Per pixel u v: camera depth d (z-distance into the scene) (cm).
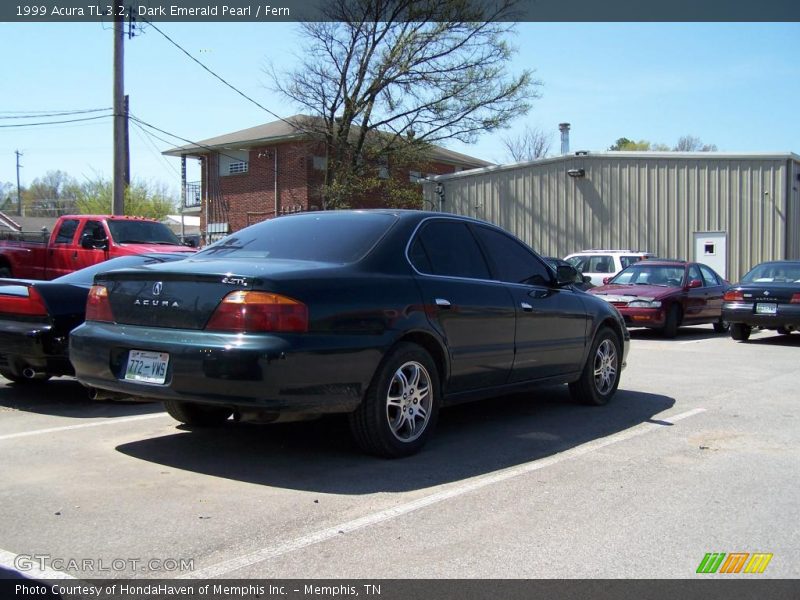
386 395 504
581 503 443
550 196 2581
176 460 518
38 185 8188
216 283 459
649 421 672
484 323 583
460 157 4109
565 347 682
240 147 3222
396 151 2812
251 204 3244
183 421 598
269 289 450
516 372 627
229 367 437
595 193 2486
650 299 1455
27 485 459
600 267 1900
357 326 482
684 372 994
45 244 1466
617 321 764
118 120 1662
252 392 439
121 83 1661
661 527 406
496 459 536
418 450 539
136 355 484
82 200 4762
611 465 524
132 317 495
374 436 507
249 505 428
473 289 579
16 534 381
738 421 673
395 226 554
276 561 353
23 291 669
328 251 528
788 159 2189
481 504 438
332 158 2855
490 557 362
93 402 724
